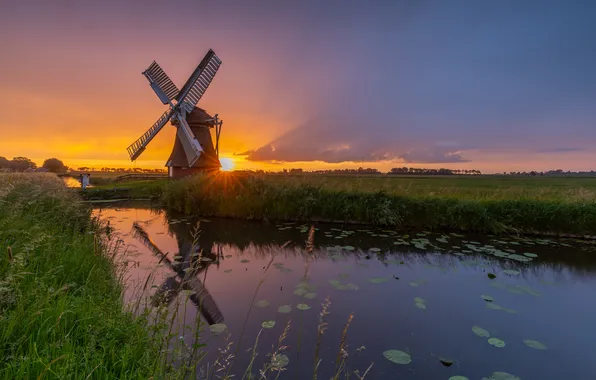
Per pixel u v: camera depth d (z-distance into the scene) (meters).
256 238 7.75
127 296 3.86
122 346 2.14
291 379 2.54
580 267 5.61
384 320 3.64
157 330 2.31
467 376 2.67
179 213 11.72
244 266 5.56
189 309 3.77
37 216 4.81
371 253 6.46
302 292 4.34
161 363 2.00
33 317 2.04
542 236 7.88
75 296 2.78
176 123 20.25
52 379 1.59
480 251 6.50
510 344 3.20
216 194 11.23
